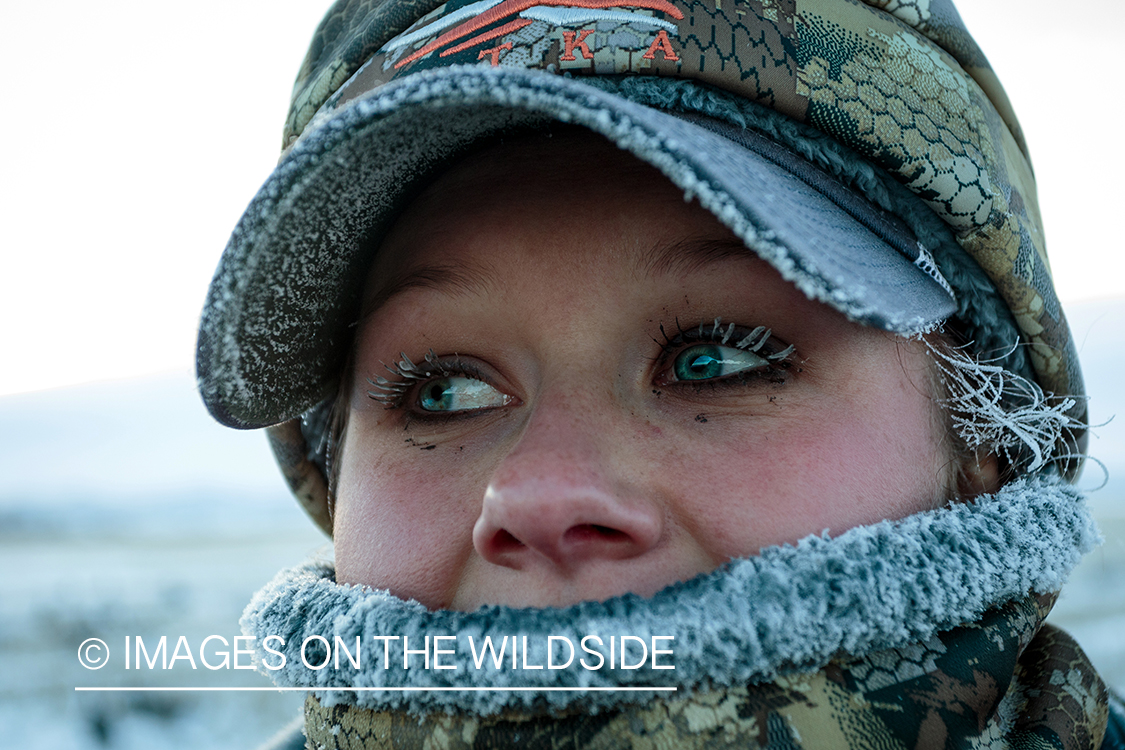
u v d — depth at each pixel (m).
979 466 0.91
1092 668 1.01
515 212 0.84
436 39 0.87
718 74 0.78
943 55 0.96
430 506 0.85
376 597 0.80
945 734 0.70
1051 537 0.81
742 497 0.75
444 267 0.85
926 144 0.84
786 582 0.69
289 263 0.85
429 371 0.92
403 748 0.74
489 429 0.88
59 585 7.05
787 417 0.79
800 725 0.68
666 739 0.67
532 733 0.69
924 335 0.86
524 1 0.83
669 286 0.80
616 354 0.81
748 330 0.81
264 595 0.95
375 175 0.82
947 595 0.71
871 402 0.81
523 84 0.63
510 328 0.85
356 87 0.92
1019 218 0.93
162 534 9.28
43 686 4.69
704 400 0.81
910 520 0.76
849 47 0.84
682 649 0.66
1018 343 0.96
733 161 0.70
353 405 0.99
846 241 0.73
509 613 0.70
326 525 1.42
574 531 0.73
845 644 0.69
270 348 0.92
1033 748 0.87
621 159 0.83
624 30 0.79
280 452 1.34
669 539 0.74
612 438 0.77
